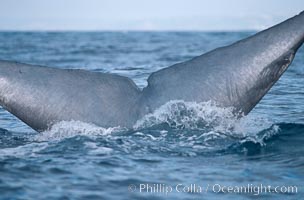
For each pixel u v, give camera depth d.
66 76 33.84
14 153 32.38
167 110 33.19
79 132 33.34
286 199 26.14
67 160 31.03
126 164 30.44
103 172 29.38
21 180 28.12
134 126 33.44
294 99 52.25
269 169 29.75
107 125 33.41
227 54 33.00
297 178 28.58
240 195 26.61
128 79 34.94
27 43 193.12
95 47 168.75
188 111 32.91
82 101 33.56
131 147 32.53
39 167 29.97
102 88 33.97
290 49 32.06
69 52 140.25
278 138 34.47
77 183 27.94
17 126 43.16
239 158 31.34
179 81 33.50
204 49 150.62
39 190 26.91
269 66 32.12
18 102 32.91
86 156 31.56
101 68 84.06
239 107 32.66
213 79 32.75
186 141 33.06
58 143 33.25
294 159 31.22
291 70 75.94
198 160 30.98
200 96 32.88
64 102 33.31
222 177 28.67
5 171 29.27
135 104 33.78
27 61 108.06
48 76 33.59
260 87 32.34
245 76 32.28
